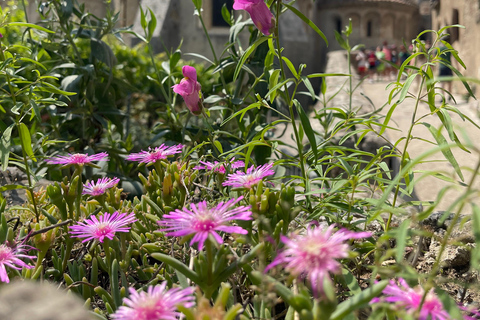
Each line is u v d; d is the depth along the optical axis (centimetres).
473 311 91
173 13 2128
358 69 1706
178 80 295
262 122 317
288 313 98
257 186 127
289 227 161
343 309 74
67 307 59
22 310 57
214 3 2142
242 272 129
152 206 151
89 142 371
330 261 70
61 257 145
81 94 375
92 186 155
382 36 2986
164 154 164
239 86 291
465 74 1259
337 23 3023
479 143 548
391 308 75
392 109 139
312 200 160
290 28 2125
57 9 349
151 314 74
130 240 155
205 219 88
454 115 742
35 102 155
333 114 246
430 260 160
